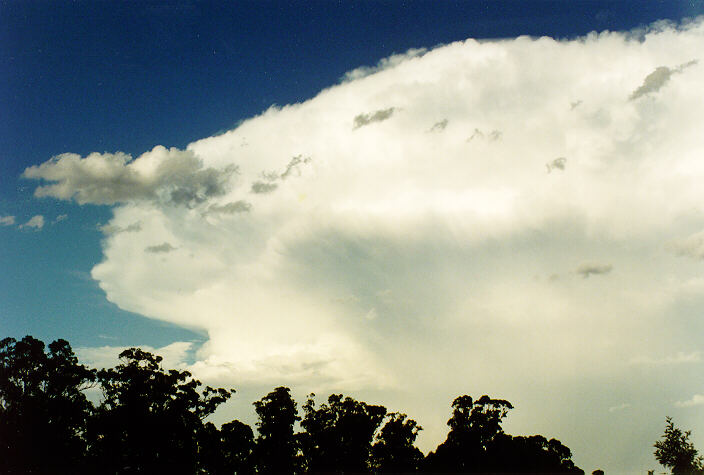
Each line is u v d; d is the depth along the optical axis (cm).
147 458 5341
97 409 5300
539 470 6238
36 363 4872
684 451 4591
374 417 6631
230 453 6059
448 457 6438
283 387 6494
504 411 6644
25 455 4688
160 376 5522
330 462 6381
